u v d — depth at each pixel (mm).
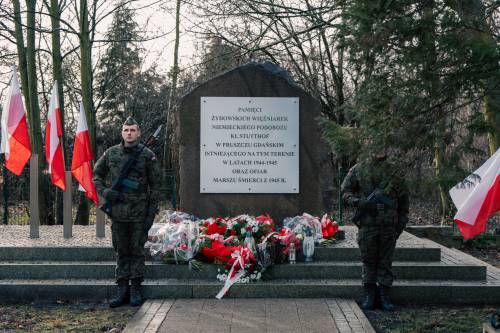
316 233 8680
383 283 7266
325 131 5859
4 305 7582
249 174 9523
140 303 7457
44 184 16125
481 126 5516
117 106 31609
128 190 7363
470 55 5191
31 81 15633
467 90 5441
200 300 7523
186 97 9492
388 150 5770
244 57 20531
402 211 7266
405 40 5379
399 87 5461
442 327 6555
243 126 9500
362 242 7227
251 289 7652
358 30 5320
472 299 7594
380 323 6742
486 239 12836
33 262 8312
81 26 15711
